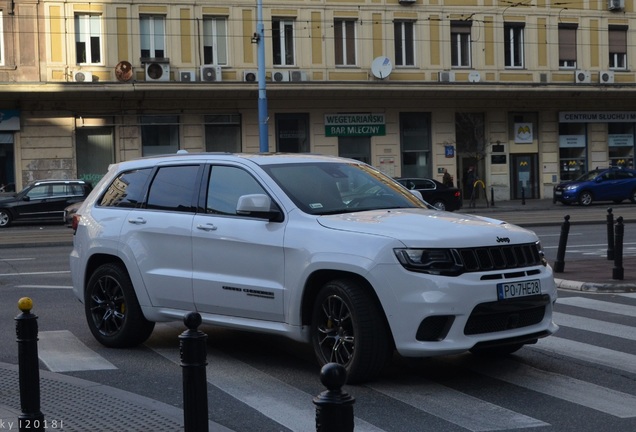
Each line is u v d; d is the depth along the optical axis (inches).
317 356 284.5
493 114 1712.6
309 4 1547.7
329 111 1596.9
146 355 337.1
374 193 317.4
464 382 286.7
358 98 1606.8
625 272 572.4
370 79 1581.0
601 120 1785.2
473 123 1697.8
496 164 1718.8
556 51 1702.8
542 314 286.5
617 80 1740.9
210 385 287.9
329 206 301.4
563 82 1684.3
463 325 263.9
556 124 1760.6
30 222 1280.8
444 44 1628.9
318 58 1556.3
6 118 1423.5
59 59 1425.9
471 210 1505.9
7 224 1261.1
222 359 327.6
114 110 1480.1
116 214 349.7
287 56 1546.5
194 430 179.9
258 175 311.7
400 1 1598.2
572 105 1764.3
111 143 1491.1
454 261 266.4
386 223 280.1
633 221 1172.5
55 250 863.7
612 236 662.5
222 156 329.1
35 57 1414.9
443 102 1667.1
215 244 312.2
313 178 313.1
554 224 1137.4
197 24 1492.4
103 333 350.6
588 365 311.4
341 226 282.4
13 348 352.5
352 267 270.7
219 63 1513.3
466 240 270.5
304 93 1540.4
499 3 1658.5
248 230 303.1
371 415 248.8
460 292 263.0
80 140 1475.1
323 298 280.7
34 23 1412.4
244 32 1518.2
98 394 266.7
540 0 1688.0
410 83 1579.7
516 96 1683.1
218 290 310.2
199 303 317.1
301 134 1590.8
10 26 1401.3
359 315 268.7
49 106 1445.6
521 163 1743.4
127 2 1456.7
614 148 1813.5
